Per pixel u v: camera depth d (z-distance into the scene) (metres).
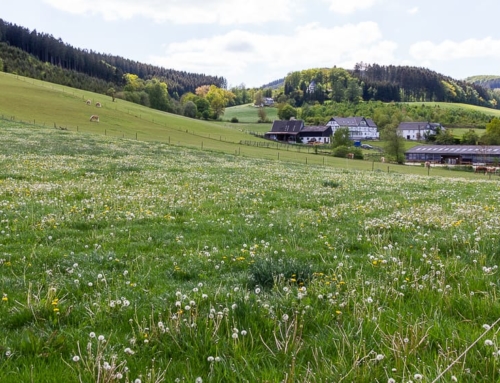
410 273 7.16
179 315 5.15
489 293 5.97
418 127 184.38
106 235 10.86
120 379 4.02
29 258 8.66
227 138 105.62
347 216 13.78
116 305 5.87
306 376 3.90
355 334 4.79
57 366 4.31
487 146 130.25
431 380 3.77
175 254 9.34
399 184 25.36
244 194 18.83
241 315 5.46
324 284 6.73
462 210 14.23
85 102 121.94
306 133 182.50
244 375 4.08
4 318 5.57
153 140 75.31
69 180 21.77
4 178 21.42
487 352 4.17
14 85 124.62
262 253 8.94
